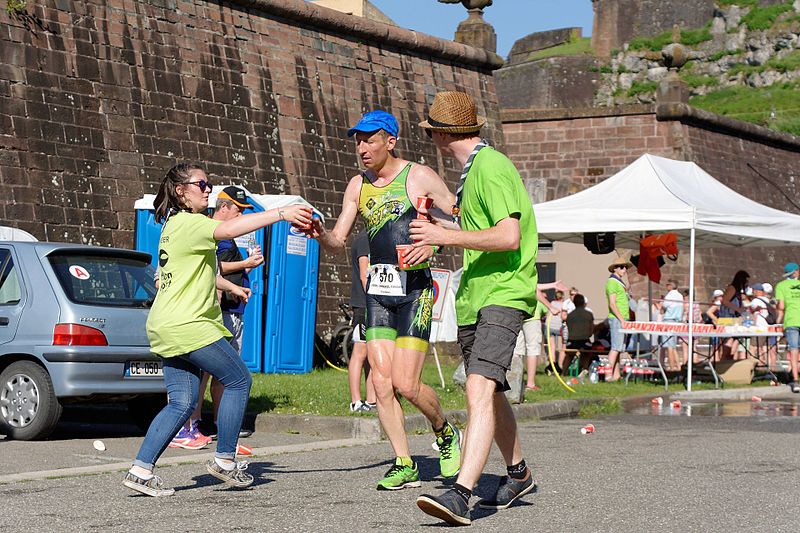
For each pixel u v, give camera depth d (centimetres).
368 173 798
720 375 2212
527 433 1221
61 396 1078
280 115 2406
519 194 684
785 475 878
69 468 895
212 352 756
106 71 2061
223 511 695
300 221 754
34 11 1961
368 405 1270
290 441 1115
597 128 3569
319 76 2531
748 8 7869
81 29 2034
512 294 673
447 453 827
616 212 1981
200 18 2278
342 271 2450
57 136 1952
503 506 712
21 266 1123
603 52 7794
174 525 648
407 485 792
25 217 1873
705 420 1421
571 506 721
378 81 2700
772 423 1377
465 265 697
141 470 751
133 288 1148
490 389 661
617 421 1400
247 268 1071
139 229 1889
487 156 687
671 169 2191
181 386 764
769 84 7600
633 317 2383
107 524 650
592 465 931
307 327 2061
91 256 1147
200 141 2212
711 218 1953
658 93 3538
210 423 1209
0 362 1125
